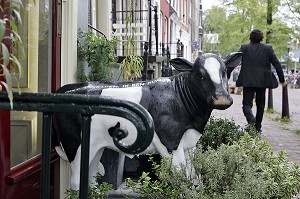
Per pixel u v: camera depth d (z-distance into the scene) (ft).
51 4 13.04
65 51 13.89
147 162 14.64
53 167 12.95
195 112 11.09
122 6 32.78
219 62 10.99
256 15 63.10
